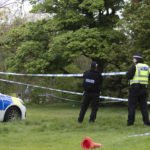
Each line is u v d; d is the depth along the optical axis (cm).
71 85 7738
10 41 6384
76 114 4256
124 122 2642
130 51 5306
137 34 5191
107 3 6244
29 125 2464
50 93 7956
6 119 2598
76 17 5956
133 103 2370
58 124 2427
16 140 1803
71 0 5841
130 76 2330
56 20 6109
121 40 5844
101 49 5697
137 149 1454
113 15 6316
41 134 2041
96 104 2580
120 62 5700
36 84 7831
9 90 8075
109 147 1505
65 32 6141
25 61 6259
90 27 6419
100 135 1978
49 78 7844
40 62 5966
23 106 2753
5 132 2102
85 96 2570
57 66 6381
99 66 6331
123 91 5659
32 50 6038
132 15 5166
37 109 5812
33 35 6291
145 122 2366
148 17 4978
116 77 6047
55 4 6259
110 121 2709
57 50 5825
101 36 6047
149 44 5194
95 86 2528
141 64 2350
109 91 6328
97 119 2861
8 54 8081
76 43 5500
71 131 2209
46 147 1590
